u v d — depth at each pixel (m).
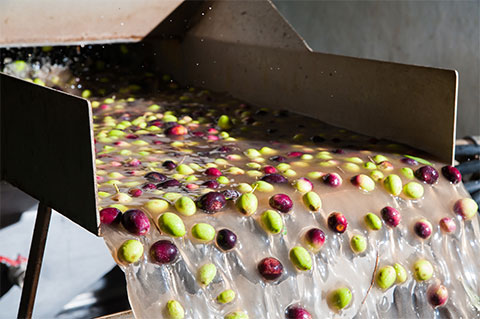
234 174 0.97
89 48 1.48
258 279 0.88
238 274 0.87
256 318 0.87
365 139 1.13
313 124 1.21
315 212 0.92
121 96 1.40
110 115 1.27
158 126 1.19
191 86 1.47
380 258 0.94
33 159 0.94
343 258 0.92
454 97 1.02
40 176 0.93
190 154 1.06
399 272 0.94
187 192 0.91
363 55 1.79
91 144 0.82
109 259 1.23
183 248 0.85
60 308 1.21
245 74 1.36
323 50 1.90
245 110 1.30
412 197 0.97
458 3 1.53
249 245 0.88
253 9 1.35
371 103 1.14
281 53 1.28
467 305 0.98
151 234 0.84
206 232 0.85
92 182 0.82
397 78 1.09
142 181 0.94
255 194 0.91
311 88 1.24
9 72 1.42
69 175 0.86
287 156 1.05
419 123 1.07
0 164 1.03
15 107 0.96
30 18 1.33
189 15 1.47
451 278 0.98
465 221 1.00
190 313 0.84
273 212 0.89
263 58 1.32
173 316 0.83
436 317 0.97
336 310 0.90
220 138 1.14
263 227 0.89
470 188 1.18
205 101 1.37
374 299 0.93
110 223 0.83
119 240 0.83
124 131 1.17
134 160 1.01
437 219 0.99
